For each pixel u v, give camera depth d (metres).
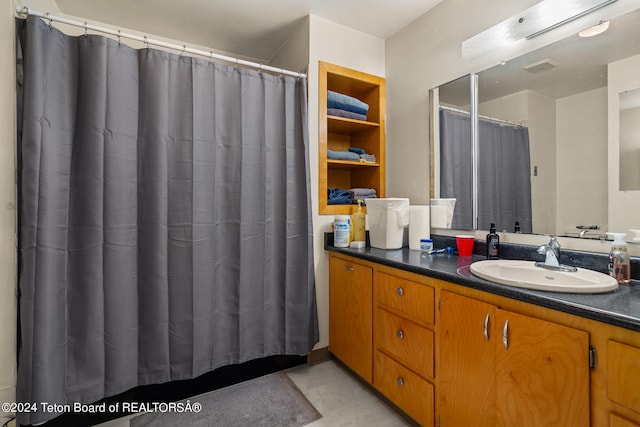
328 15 1.99
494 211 1.61
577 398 0.84
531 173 1.46
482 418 1.09
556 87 1.37
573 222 1.32
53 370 1.33
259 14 1.98
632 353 0.74
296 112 1.93
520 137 1.50
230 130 1.76
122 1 1.83
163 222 1.56
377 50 2.26
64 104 1.38
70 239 1.41
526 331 0.96
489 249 1.52
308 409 1.61
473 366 1.12
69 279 1.40
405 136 2.12
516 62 1.51
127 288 1.49
